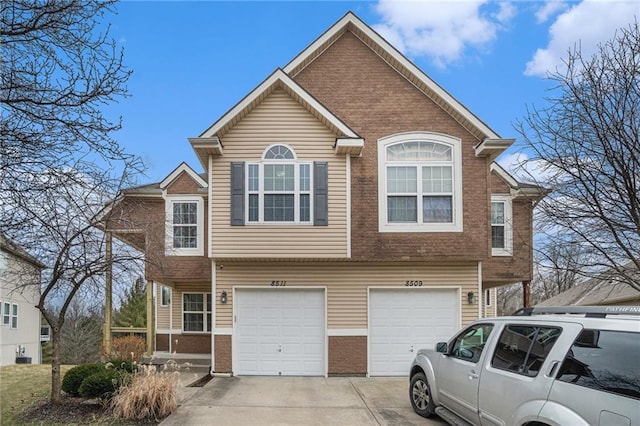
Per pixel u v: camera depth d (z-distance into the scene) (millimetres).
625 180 9031
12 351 23922
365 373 12820
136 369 9562
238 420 8133
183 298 18828
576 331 4961
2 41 6438
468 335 7262
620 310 4898
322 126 12750
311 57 13695
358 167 13039
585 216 9766
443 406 7652
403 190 13062
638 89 9141
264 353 12953
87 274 9055
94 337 25969
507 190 15820
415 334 13078
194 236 16344
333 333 12945
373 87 13531
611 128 9188
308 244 12461
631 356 4266
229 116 12391
